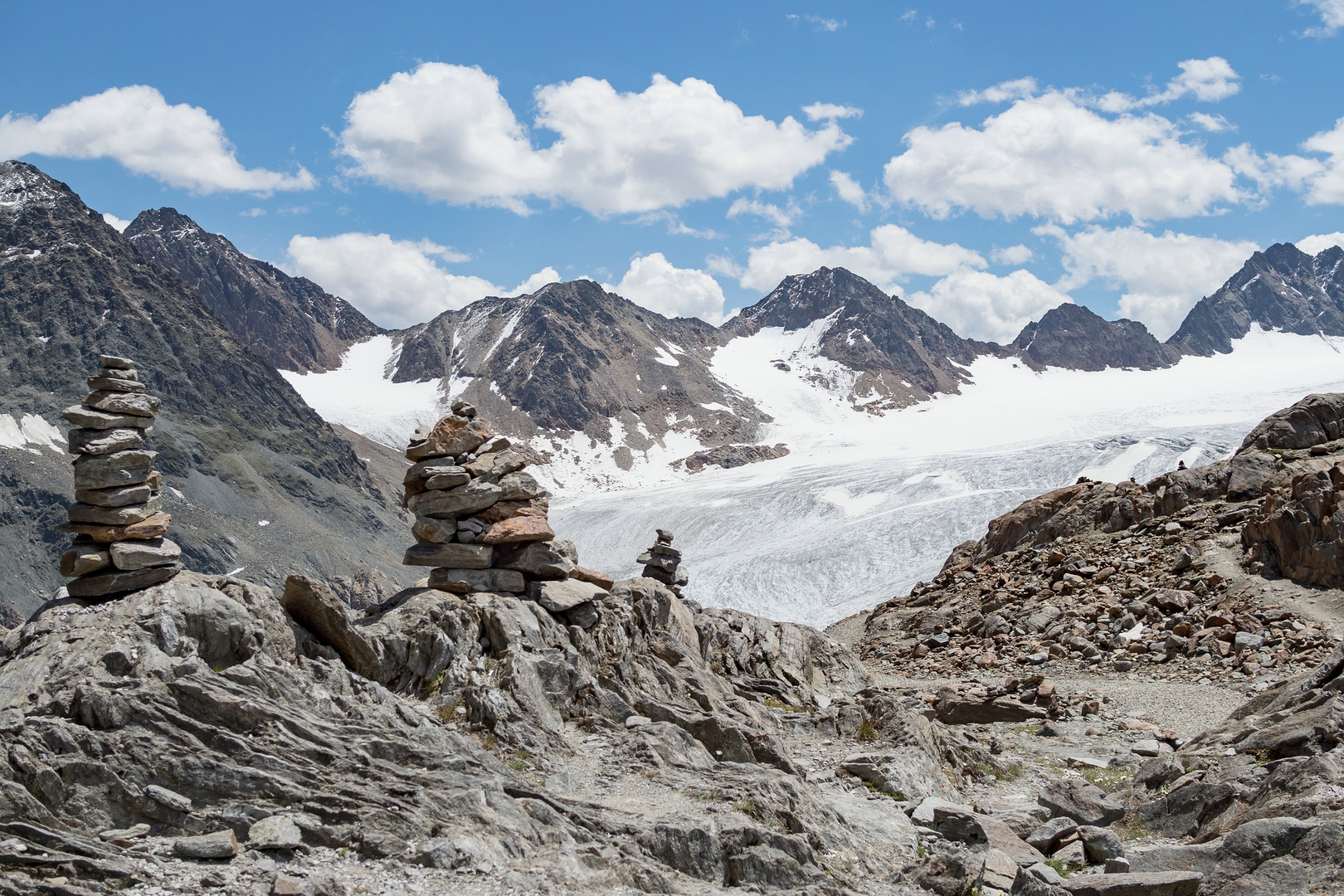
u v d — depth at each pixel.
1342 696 18.33
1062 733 25.36
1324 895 12.20
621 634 21.31
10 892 10.74
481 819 13.01
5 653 15.68
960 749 21.58
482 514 21.66
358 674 17.62
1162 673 31.67
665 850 13.34
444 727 16.42
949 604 44.34
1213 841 14.19
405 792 13.27
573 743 17.36
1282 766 15.86
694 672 21.56
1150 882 13.14
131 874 11.34
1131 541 42.94
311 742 14.03
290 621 17.58
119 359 17.86
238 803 12.81
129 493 16.91
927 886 13.60
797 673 25.62
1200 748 19.52
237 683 14.84
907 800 17.45
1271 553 36.12
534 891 11.78
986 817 16.59
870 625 47.31
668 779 16.06
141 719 13.52
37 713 13.66
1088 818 17.20
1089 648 34.59
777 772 16.34
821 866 13.80
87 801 12.53
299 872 11.75
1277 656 30.28
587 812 14.02
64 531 16.81
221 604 16.53
